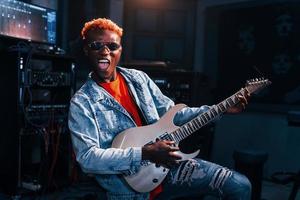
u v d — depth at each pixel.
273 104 4.31
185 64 4.81
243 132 4.41
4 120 3.09
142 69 3.79
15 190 3.03
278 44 4.27
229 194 1.78
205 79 4.04
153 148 1.60
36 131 3.17
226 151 4.52
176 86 3.85
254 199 2.96
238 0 4.54
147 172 1.75
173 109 1.87
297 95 4.13
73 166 3.53
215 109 1.91
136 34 4.65
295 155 3.97
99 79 1.83
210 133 3.68
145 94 1.92
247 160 2.93
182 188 1.85
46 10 3.47
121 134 1.74
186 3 4.77
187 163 1.85
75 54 4.12
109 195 1.79
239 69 4.57
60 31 4.16
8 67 3.06
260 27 4.39
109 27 1.77
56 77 3.31
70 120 1.69
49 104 3.30
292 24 4.16
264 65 4.38
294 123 2.90
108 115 1.75
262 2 4.36
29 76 3.08
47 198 3.18
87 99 1.73
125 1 4.58
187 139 3.47
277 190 3.70
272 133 4.19
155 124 1.81
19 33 3.20
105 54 1.74
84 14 4.29
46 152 3.27
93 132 1.67
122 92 1.88
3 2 3.04
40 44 3.46
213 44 4.77
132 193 1.77
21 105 3.03
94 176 1.78
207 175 1.81
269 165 4.15
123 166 1.61
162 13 4.71
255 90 1.97
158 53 4.73
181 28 4.78
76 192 3.37
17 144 3.02
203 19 4.82
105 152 1.61
